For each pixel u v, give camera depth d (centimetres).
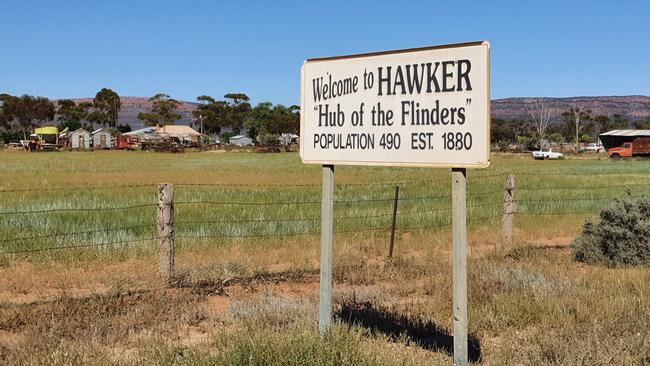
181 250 1142
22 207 1725
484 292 819
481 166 497
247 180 3312
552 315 696
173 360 524
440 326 685
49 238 1205
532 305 729
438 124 523
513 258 1111
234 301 777
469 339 634
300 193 2317
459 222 512
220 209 1744
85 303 755
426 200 2038
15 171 4031
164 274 872
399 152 549
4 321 684
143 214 1603
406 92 544
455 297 515
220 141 14450
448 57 517
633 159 7738
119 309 744
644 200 1098
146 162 5791
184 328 687
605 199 2106
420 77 534
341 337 548
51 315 696
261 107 17288
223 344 566
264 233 1329
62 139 12188
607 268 1017
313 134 616
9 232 1291
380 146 562
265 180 3316
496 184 2995
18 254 1056
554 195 2375
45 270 949
